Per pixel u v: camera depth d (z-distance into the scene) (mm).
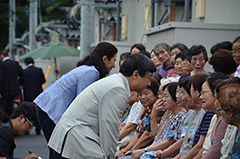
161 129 8633
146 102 9078
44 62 33250
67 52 28016
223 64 8328
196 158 6871
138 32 24125
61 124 7004
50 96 8242
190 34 13414
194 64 9359
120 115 6898
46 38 41438
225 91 5543
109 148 6836
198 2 16250
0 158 7707
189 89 7555
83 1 20453
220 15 15148
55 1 46281
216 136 6293
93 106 6879
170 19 18625
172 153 7754
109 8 28625
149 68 6957
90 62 8273
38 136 17375
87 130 6875
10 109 17828
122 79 6965
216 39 13500
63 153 6898
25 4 54656
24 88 19422
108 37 31016
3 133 7848
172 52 11055
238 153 5805
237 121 5527
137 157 8188
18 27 55406
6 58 18375
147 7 21688
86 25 20484
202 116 7270
